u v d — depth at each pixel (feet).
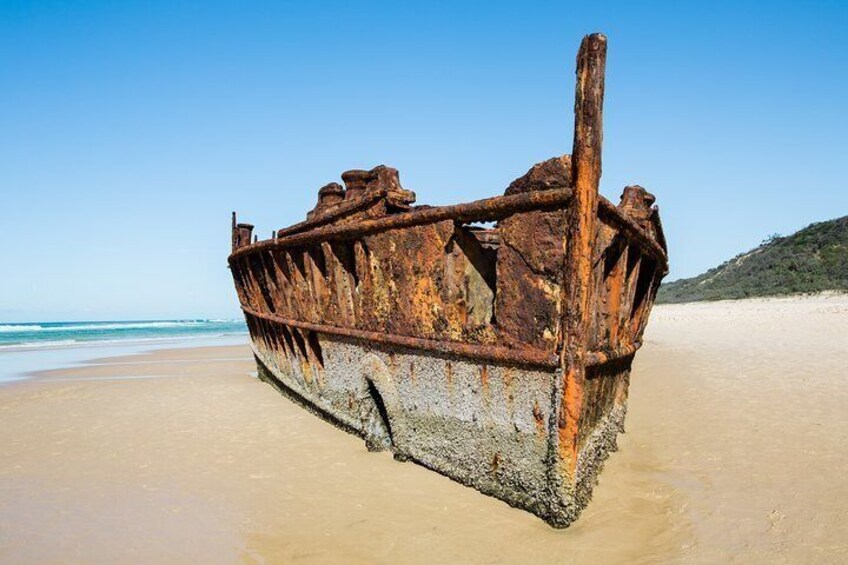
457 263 15.49
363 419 19.92
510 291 13.65
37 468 19.07
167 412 27.68
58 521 14.64
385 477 16.62
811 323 64.64
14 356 69.67
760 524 13.30
